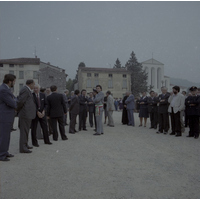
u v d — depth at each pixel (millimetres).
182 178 3994
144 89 60938
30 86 6031
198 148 6477
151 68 78000
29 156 5477
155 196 3223
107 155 5594
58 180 3832
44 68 43031
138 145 6875
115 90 48719
